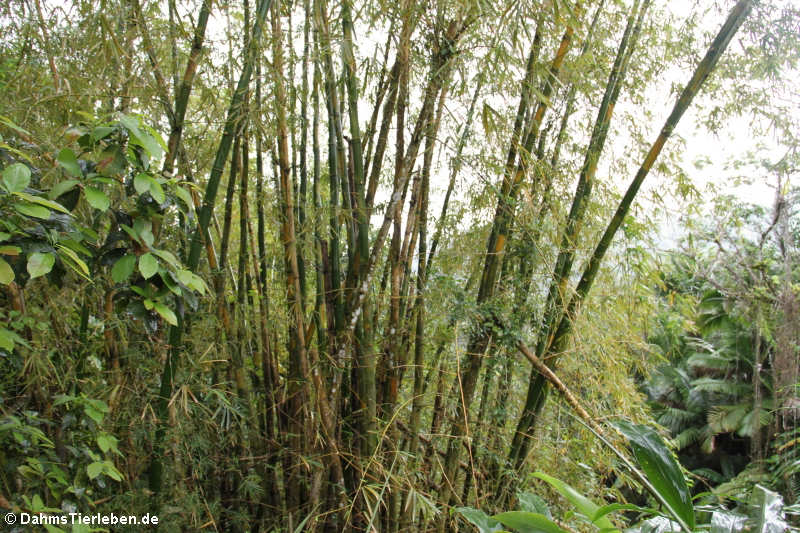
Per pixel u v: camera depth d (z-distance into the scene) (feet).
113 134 4.41
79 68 5.61
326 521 6.27
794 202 16.07
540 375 7.61
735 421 24.32
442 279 7.27
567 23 6.53
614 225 7.66
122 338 5.69
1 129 5.12
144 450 5.83
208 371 6.40
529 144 7.48
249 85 5.93
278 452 6.63
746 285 17.40
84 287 5.27
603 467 9.50
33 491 4.72
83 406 4.91
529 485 8.08
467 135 7.27
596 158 8.27
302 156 7.14
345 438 6.68
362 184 6.40
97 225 4.96
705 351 28.19
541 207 7.91
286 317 7.11
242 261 7.01
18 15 5.43
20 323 4.38
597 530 8.27
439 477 7.71
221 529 6.71
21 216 3.74
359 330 6.66
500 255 7.54
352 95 6.34
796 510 5.55
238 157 6.70
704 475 27.84
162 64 6.14
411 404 7.52
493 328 7.12
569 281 8.34
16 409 4.58
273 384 7.02
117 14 5.37
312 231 6.60
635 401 10.56
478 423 7.65
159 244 5.27
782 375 16.16
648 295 11.09
